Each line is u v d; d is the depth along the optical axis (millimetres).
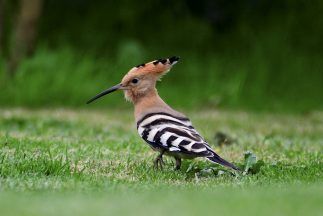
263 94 20938
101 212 5449
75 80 19562
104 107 19391
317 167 9164
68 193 6957
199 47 22828
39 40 22312
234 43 22953
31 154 9539
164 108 8922
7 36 21672
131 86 9172
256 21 23344
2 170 8156
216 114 18266
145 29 23094
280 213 5473
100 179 8031
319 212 5543
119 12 23141
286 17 23188
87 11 23203
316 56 22406
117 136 12578
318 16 23016
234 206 5727
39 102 19016
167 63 9219
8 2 22047
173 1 23594
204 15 23531
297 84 21641
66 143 10805
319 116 18375
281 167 9180
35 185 7461
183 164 8820
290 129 15414
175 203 5883
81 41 22484
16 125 14000
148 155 10086
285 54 22172
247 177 8406
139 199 6215
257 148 11094
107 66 20547
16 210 5613
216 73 21375
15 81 19094
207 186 7668
